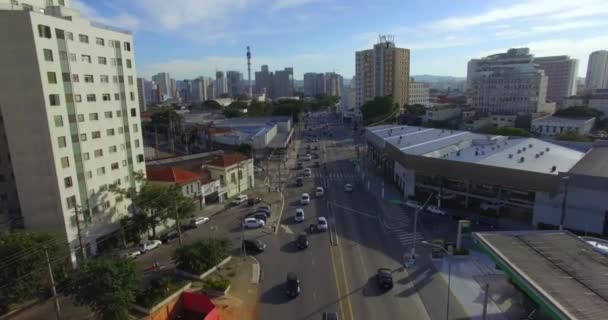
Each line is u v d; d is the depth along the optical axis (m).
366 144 129.50
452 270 44.09
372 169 100.25
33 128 43.25
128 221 52.25
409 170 71.12
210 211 67.81
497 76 175.62
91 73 49.75
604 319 25.77
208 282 40.31
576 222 51.94
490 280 41.69
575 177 50.84
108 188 53.00
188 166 79.88
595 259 35.56
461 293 39.28
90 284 32.78
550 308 27.81
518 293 38.94
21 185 44.59
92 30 49.84
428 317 35.25
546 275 32.06
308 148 134.50
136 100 58.94
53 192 44.72
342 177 92.69
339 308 36.69
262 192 80.25
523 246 38.41
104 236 52.09
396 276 42.91
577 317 25.95
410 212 64.94
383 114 165.62
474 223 58.47
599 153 67.06
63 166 45.28
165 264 47.53
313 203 71.56
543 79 169.75
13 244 36.28
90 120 49.69
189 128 137.25
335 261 46.88
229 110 195.00
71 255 45.94
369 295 38.97
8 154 50.97
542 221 54.84
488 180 59.09
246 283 41.81
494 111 177.25
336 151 130.00
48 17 42.97
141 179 57.75
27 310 38.25
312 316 35.47
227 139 116.75
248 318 35.22
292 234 56.12
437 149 73.50
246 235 56.25
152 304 36.44
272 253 49.62
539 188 53.75
